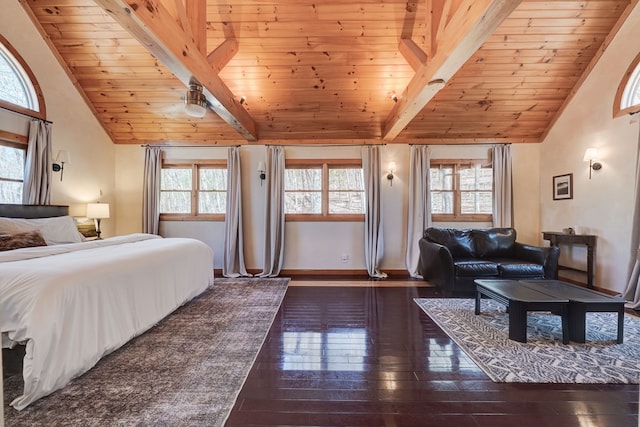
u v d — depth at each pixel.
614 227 3.89
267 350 2.45
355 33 3.84
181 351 2.40
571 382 1.99
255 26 3.75
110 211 5.34
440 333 2.78
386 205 5.42
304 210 5.51
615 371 2.11
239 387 1.93
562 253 4.77
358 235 5.45
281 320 3.11
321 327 2.93
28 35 3.86
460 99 4.66
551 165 5.02
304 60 4.16
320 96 4.68
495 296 2.84
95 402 1.76
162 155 5.48
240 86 4.51
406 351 2.43
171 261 3.16
